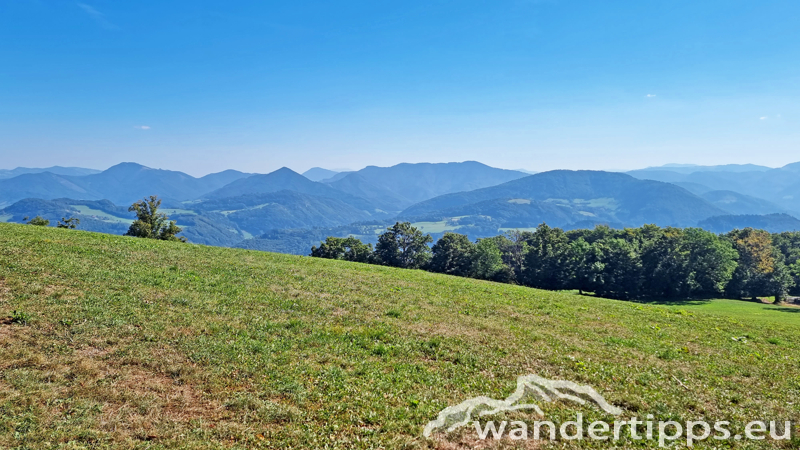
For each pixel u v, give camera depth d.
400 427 10.54
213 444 9.23
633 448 10.39
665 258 99.12
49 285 18.25
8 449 8.30
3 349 12.16
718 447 10.62
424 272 47.09
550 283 103.44
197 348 13.98
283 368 13.25
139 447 8.87
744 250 104.50
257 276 26.80
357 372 13.59
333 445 9.59
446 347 16.83
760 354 19.77
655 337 21.78
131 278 21.33
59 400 10.18
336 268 36.19
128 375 11.79
